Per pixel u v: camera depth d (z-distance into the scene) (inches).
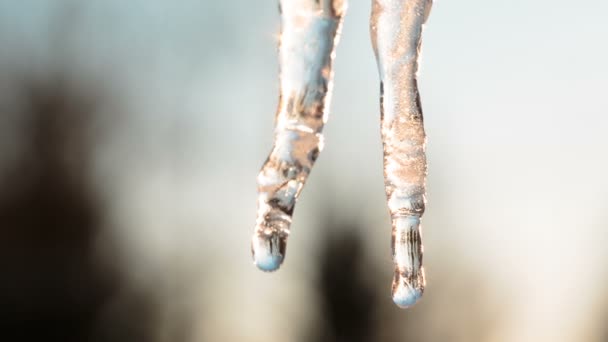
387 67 21.0
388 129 21.0
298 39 20.5
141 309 85.4
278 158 20.5
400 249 20.9
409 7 20.9
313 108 20.5
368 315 75.4
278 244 20.4
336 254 76.2
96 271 84.8
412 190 20.9
